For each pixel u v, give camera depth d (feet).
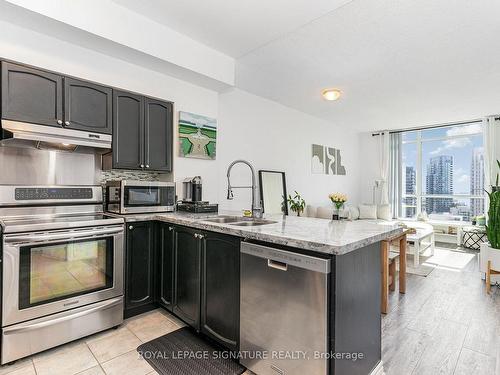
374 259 5.56
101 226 6.93
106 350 6.31
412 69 11.09
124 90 8.55
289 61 10.66
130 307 7.67
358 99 14.80
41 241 5.96
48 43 7.34
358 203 23.98
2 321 5.56
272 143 15.35
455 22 7.95
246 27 8.56
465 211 20.18
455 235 19.21
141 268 7.94
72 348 6.36
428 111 17.01
